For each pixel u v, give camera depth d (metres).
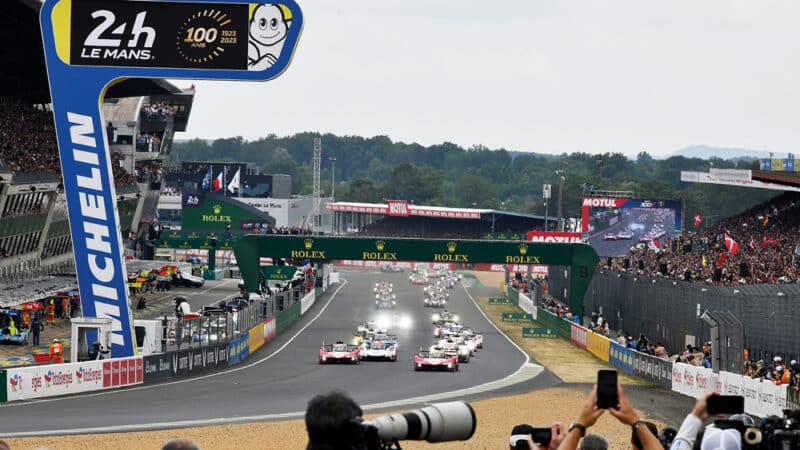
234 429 38.66
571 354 81.25
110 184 57.19
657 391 55.91
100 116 57.34
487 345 88.50
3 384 45.28
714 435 9.11
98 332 56.16
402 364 71.62
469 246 96.19
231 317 71.06
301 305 114.88
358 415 7.06
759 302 54.81
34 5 83.81
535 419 43.59
